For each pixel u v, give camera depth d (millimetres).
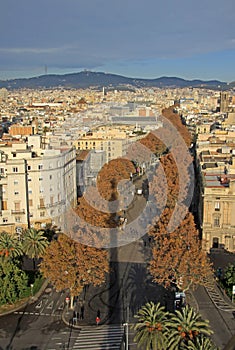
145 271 116438
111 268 118000
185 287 96812
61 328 90562
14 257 110125
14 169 135125
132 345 83375
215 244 131125
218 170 149625
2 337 87500
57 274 94562
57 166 143125
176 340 69938
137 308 97438
